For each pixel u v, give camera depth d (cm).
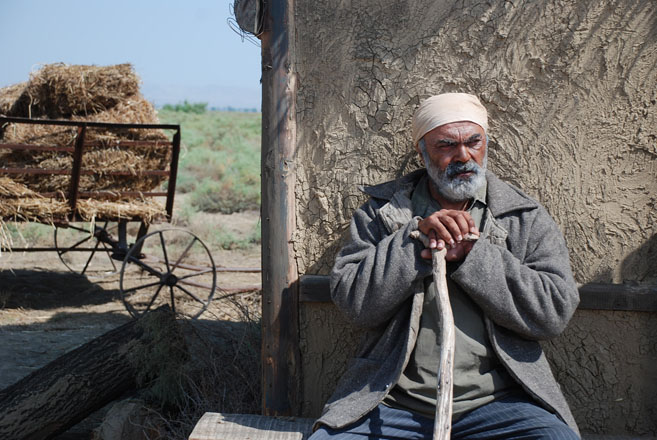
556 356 302
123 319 630
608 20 289
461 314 257
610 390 300
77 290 743
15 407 358
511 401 252
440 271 244
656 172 293
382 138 306
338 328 312
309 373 315
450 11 298
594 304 295
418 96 303
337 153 309
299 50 307
